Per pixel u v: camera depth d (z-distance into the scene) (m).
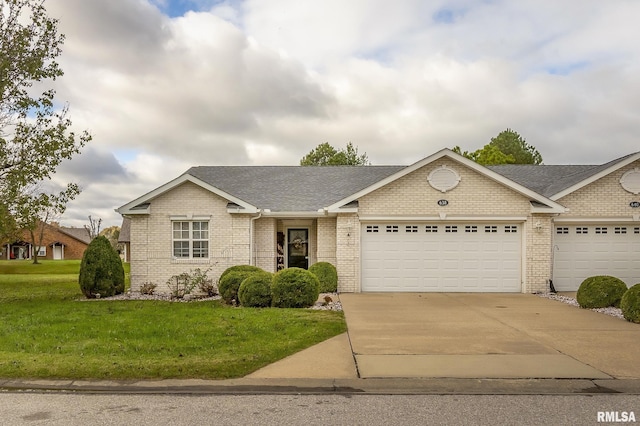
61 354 8.22
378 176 22.09
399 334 9.98
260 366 7.61
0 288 20.53
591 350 8.64
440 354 8.37
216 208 17.77
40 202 16.55
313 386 6.71
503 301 14.93
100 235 17.09
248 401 6.17
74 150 17.08
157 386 6.67
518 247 17.33
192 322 11.05
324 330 10.26
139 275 17.75
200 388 6.62
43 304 14.80
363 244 17.52
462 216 17.16
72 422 5.46
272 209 18.75
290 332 10.03
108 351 8.41
